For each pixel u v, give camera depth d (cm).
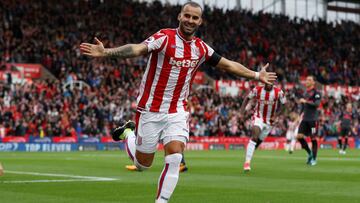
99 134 5138
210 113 5788
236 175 2022
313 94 2681
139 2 7162
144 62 6231
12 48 5569
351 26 8825
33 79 5497
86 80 5591
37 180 1717
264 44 7588
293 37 8012
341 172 2194
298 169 2366
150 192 1415
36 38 5866
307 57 7756
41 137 4741
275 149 5666
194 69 1048
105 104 5319
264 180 1819
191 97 5791
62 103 5094
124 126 1168
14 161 2870
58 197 1296
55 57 5750
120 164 2625
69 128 4978
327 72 7638
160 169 2280
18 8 6016
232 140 5734
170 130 1029
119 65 5994
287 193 1435
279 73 7119
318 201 1278
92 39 6181
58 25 6147
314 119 2688
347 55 8200
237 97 6166
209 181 1770
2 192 1381
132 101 5478
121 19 6719
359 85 7769
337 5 8919
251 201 1268
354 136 6562
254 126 2252
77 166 2461
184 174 2061
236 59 7138
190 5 1008
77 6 6519
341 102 6856
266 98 2245
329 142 6284
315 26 8419
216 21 7531
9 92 4959
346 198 1338
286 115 6212
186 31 1009
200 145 5484
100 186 1551
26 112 4866
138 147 1073
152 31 6881
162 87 1029
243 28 7675
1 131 4628
